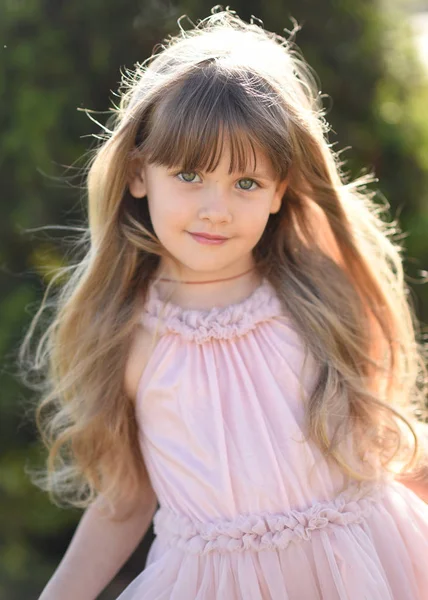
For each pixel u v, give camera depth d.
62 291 2.60
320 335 2.28
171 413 2.21
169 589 2.16
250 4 3.96
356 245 2.49
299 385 2.22
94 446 2.44
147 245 2.31
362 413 2.27
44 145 3.91
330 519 2.12
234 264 2.30
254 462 2.13
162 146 2.07
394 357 2.51
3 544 4.28
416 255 4.18
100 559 2.48
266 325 2.27
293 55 4.02
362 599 2.04
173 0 3.91
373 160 4.21
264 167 2.10
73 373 2.39
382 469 2.29
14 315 3.99
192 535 2.16
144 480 2.53
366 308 2.51
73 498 3.38
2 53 3.95
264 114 2.08
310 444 2.17
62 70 3.96
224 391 2.19
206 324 2.22
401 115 4.27
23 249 4.07
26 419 4.10
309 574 2.08
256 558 2.09
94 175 2.37
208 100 2.04
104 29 3.97
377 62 4.18
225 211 2.07
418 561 2.19
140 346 2.29
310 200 2.44
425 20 5.05
